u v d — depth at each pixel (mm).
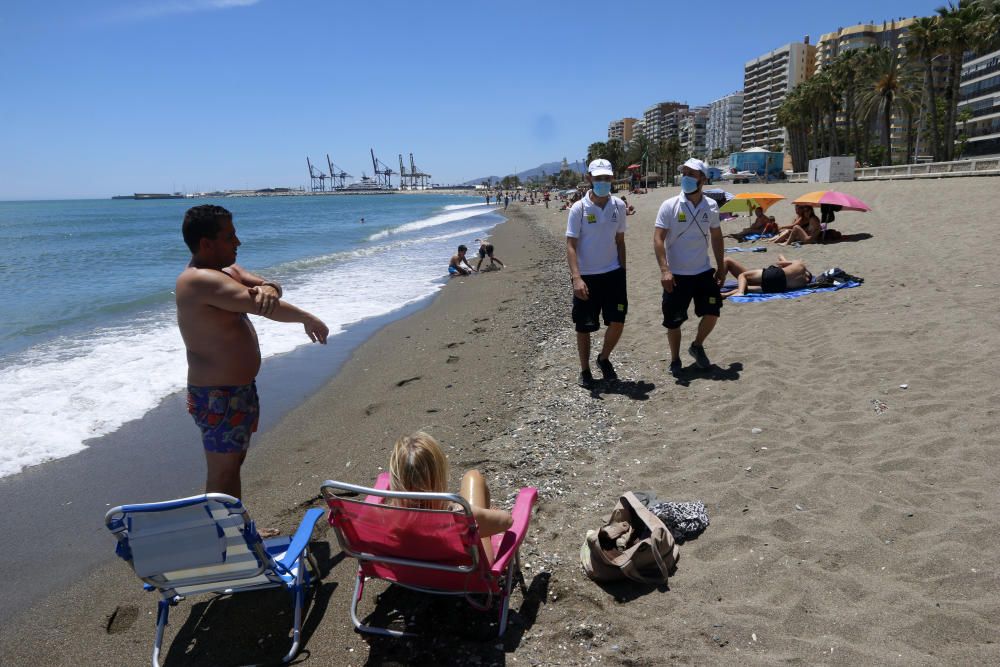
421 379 7098
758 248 12953
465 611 3025
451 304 12125
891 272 9172
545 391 6051
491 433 5195
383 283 15297
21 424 5934
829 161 37469
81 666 2859
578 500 3932
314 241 29672
